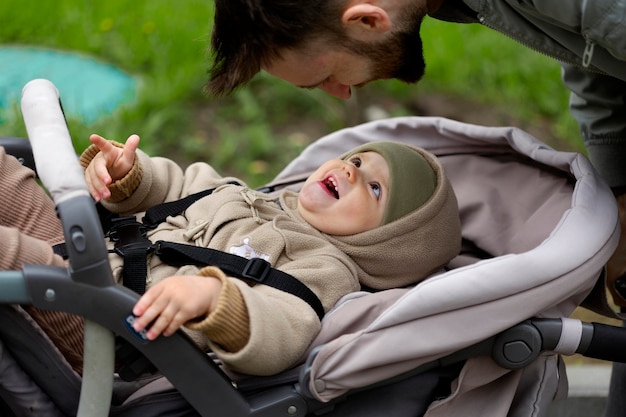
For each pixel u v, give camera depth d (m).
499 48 4.71
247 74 1.78
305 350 1.76
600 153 2.33
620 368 2.32
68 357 1.74
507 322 1.70
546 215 2.13
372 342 1.66
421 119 2.37
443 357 1.75
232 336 1.63
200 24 4.63
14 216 1.89
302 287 1.88
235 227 2.04
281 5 1.67
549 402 1.88
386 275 2.12
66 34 4.54
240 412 1.65
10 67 4.23
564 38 1.76
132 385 1.88
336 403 1.74
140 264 1.89
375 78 1.87
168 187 2.25
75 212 1.47
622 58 1.66
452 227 2.16
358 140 2.42
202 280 1.62
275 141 4.04
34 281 1.48
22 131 3.65
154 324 1.54
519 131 2.22
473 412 1.82
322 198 2.13
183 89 4.21
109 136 3.73
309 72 1.80
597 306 1.99
